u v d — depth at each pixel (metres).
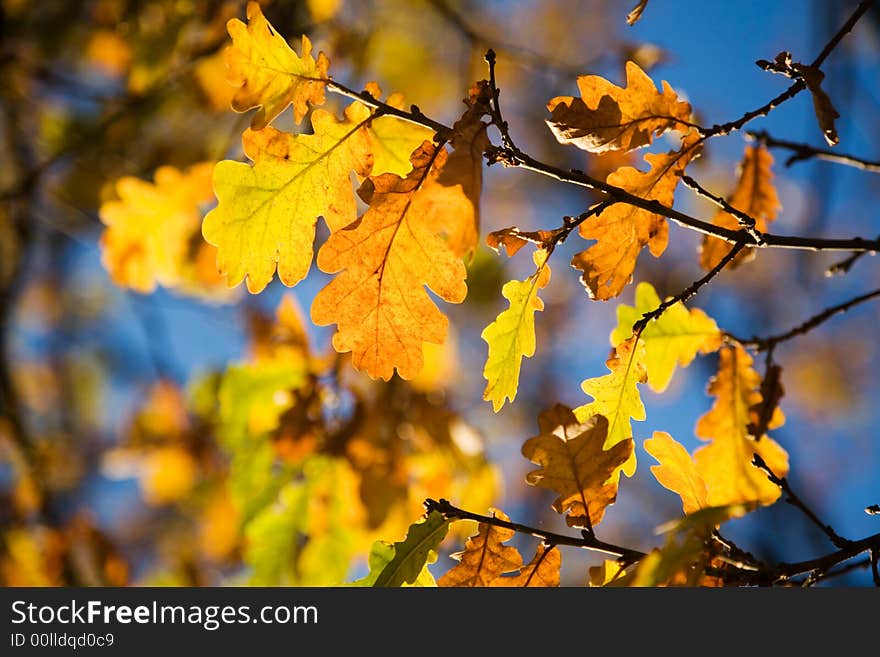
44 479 4.75
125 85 4.14
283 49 1.69
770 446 2.09
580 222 1.73
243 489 2.94
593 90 1.75
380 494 2.96
